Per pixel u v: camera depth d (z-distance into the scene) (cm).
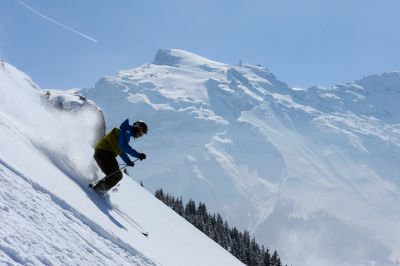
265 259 8731
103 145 767
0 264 273
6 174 433
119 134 766
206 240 2280
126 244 542
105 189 760
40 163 613
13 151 554
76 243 410
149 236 787
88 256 399
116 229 602
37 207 414
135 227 761
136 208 1070
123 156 783
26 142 664
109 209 728
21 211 378
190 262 856
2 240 305
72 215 484
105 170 762
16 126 702
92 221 512
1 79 823
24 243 324
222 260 1521
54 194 485
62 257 349
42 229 376
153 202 1917
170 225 1356
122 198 1035
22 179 457
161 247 773
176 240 1066
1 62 892
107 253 455
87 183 756
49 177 575
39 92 899
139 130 782
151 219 1090
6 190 396
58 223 421
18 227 344
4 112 727
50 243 359
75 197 588
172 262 703
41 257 321
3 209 357
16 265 285
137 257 539
